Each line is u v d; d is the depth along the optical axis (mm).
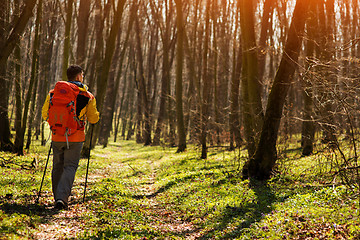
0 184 8195
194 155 23141
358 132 7508
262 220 5859
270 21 27562
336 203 6043
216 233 5719
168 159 22500
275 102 10250
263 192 8562
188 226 6645
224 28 33719
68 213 6133
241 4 12008
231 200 7980
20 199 6590
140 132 54719
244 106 12180
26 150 21500
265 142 10359
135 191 10578
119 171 16828
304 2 9820
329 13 21094
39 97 27938
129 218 6652
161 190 11031
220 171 13336
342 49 7117
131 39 47594
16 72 18562
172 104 39656
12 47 8039
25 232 4488
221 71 35844
